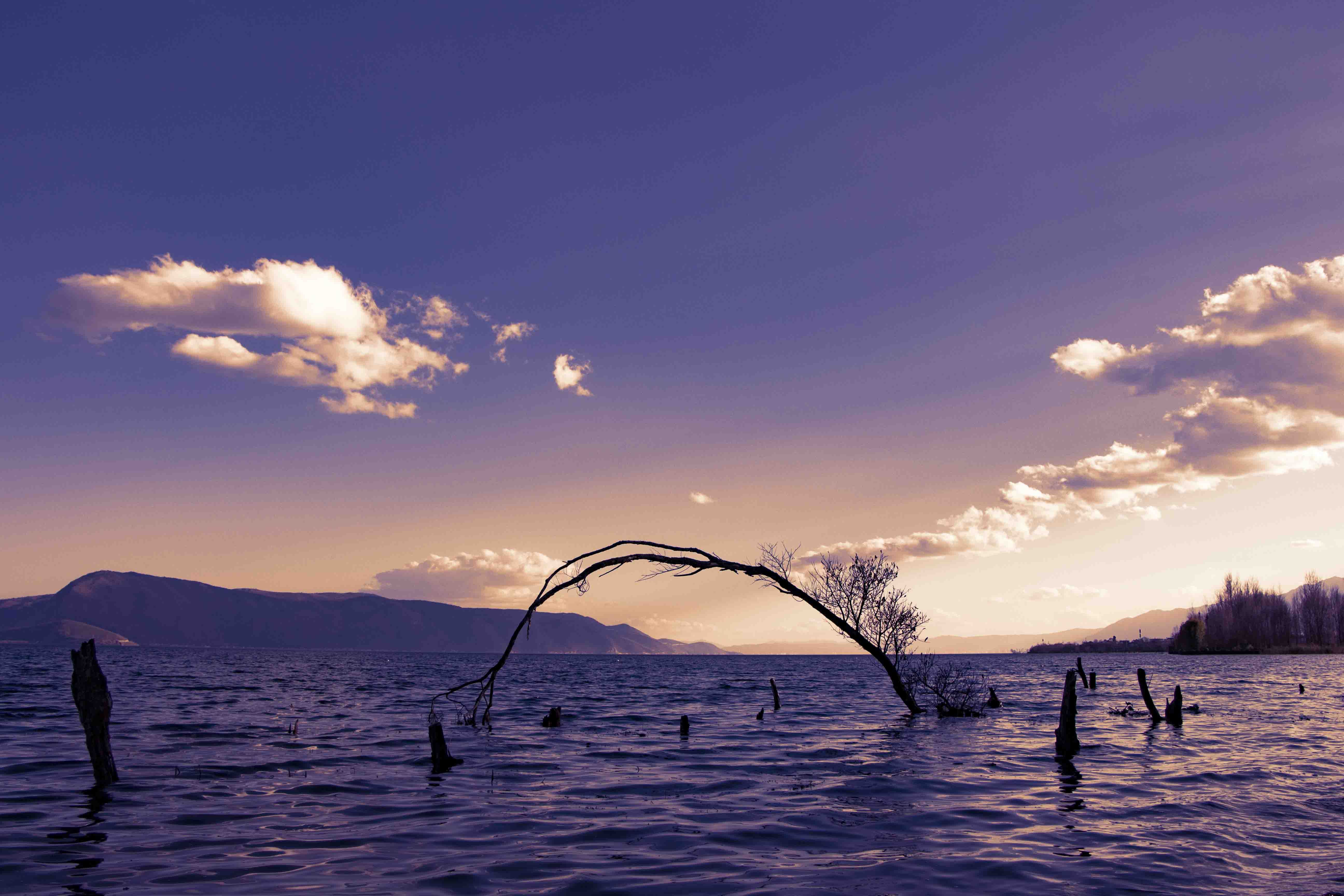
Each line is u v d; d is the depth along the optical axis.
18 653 189.00
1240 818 11.64
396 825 10.95
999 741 21.55
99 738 14.17
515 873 8.46
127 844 9.77
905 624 27.22
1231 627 169.38
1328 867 8.94
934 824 11.05
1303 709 33.75
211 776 14.95
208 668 88.06
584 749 19.69
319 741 20.47
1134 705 35.78
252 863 8.89
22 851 9.30
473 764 17.06
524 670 97.50
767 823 11.07
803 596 24.33
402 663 143.25
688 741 21.59
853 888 7.92
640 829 10.68
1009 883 8.12
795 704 36.53
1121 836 10.38
